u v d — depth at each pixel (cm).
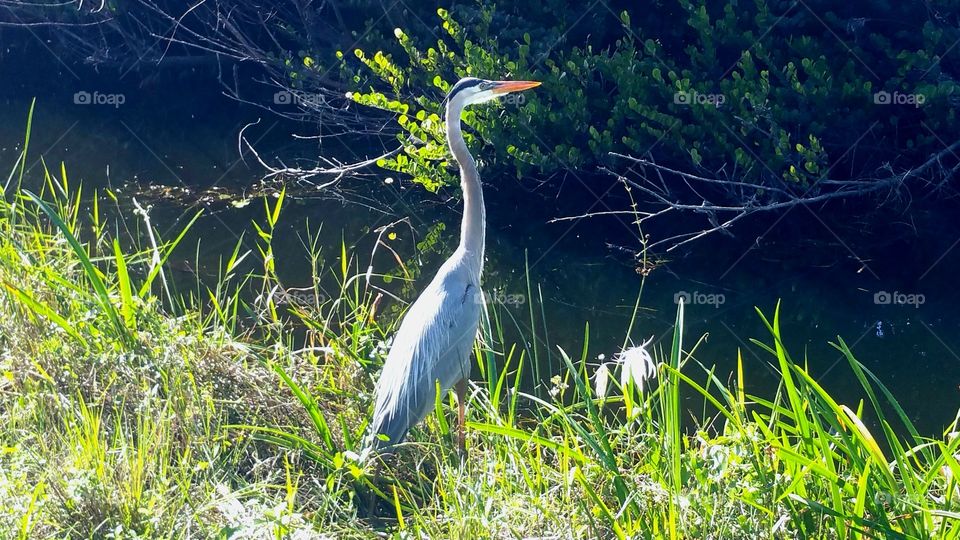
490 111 1225
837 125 1115
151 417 559
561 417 567
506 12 1349
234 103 1773
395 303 992
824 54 1144
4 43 1961
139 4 1792
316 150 1534
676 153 1184
